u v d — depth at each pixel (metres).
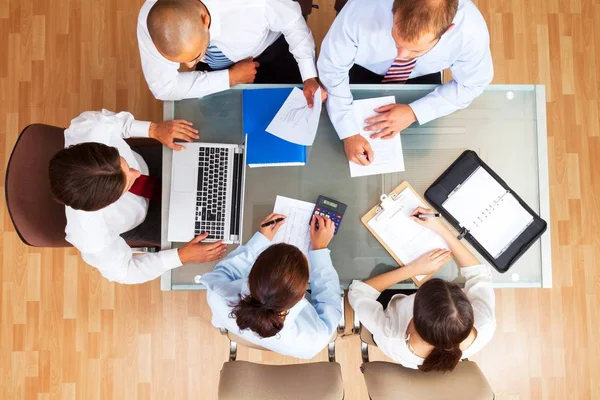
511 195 1.75
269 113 1.77
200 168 1.73
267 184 1.77
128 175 1.56
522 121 1.79
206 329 2.50
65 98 2.55
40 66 2.55
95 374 2.49
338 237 1.76
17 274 2.50
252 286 1.34
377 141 1.77
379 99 1.79
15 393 2.48
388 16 1.53
